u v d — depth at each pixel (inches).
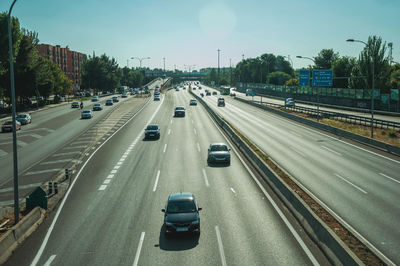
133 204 670.5
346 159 1062.4
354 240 452.4
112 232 537.0
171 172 919.0
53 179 881.5
